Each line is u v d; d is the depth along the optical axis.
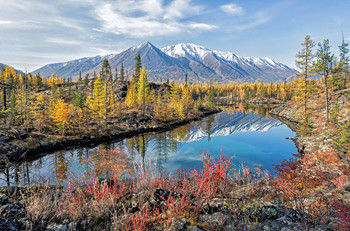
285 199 6.75
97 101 42.53
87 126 38.50
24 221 3.94
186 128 50.16
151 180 6.98
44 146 27.61
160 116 56.84
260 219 4.95
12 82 73.12
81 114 39.12
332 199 6.11
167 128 50.00
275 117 64.00
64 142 30.45
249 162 19.70
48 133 32.25
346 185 7.69
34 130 32.41
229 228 4.24
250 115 73.44
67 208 4.98
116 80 96.12
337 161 13.00
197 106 82.38
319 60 28.67
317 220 4.77
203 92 155.75
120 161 18.72
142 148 29.20
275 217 5.08
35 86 91.19
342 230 4.22
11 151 23.62
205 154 7.43
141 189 6.37
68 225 4.22
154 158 22.95
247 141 32.59
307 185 8.32
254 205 5.48
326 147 19.16
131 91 66.75
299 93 31.36
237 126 50.53
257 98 150.00
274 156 22.55
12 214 4.15
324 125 28.62
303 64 29.75
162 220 4.60
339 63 29.30
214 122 59.88
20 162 22.28
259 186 8.12
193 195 6.34
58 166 20.16
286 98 126.50
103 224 4.55
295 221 4.88
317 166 13.38
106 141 34.81
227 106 117.88
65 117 33.00
